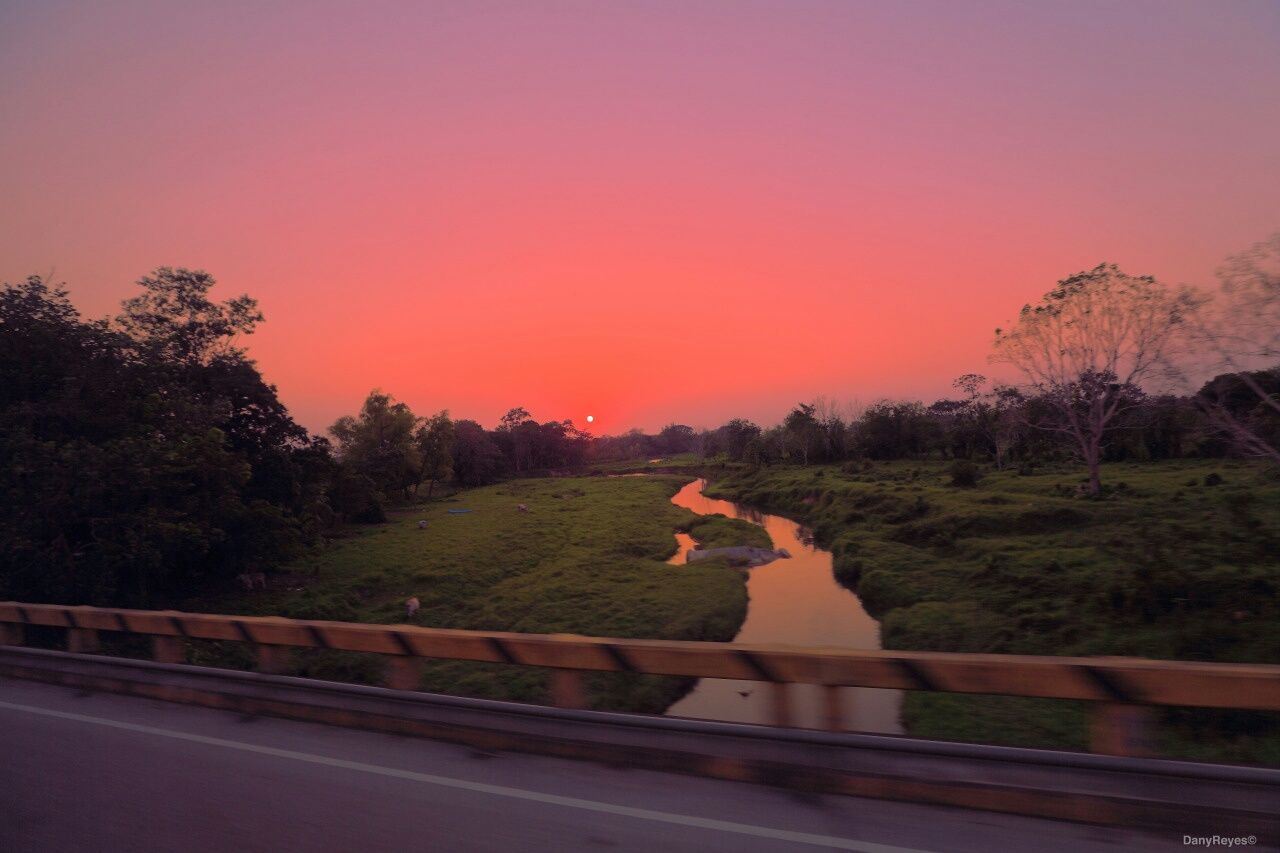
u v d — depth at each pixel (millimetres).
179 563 21281
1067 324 30562
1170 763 3861
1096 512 24891
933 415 70875
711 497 64375
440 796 4551
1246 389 22297
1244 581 12148
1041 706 9609
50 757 5645
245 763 5320
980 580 19406
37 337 18750
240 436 27391
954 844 3664
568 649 5570
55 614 8727
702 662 5094
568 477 100875
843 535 30719
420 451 67125
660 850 3719
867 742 4457
